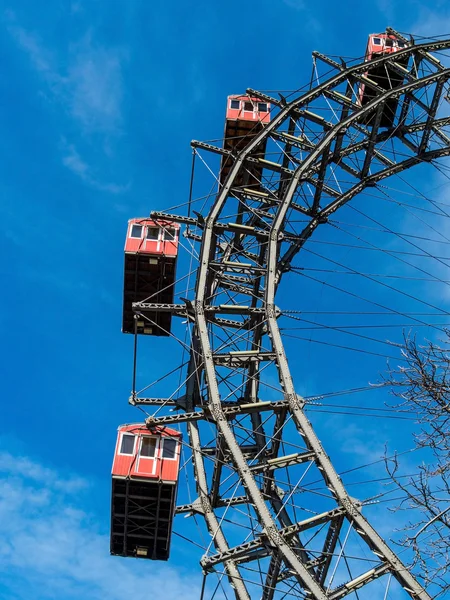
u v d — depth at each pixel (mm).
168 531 36125
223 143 48250
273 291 36344
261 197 40938
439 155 44188
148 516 35812
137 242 40875
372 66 44969
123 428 36031
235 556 28328
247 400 38844
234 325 40375
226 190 40094
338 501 29000
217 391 33094
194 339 37250
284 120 43406
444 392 20172
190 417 33344
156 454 35188
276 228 38281
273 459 30938
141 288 42281
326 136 41375
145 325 42812
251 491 29734
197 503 35656
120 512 36000
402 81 50219
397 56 45188
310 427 31484
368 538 27750
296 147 44219
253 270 38188
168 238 41281
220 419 32219
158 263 40844
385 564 26953
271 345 34812
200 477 37000
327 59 45625
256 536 29438
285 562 27953
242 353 34312
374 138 42781
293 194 39688
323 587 29297
